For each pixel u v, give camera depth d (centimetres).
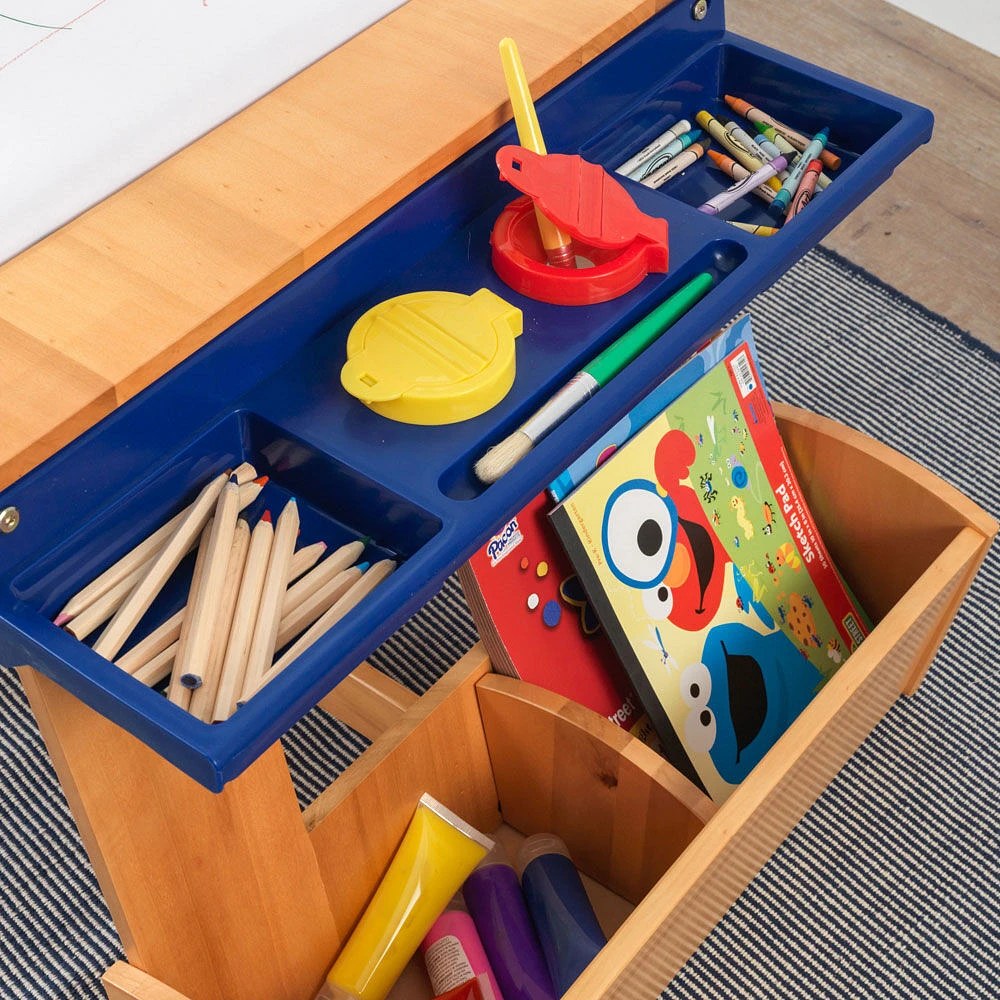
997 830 140
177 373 81
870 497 130
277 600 82
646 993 111
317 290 88
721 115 116
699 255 97
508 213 97
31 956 132
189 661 77
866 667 112
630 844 117
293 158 90
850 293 194
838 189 100
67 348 77
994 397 181
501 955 117
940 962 130
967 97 229
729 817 102
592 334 91
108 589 80
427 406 85
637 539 115
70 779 84
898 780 144
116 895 91
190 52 90
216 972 104
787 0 247
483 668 113
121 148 87
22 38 84
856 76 232
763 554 128
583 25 101
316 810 106
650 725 127
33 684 78
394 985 122
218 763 67
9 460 71
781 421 131
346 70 97
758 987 128
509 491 82
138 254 83
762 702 128
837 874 136
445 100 94
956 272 199
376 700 133
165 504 85
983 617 158
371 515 87
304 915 108
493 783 126
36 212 83
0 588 75
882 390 181
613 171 108
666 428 118
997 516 167
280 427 85
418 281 95
